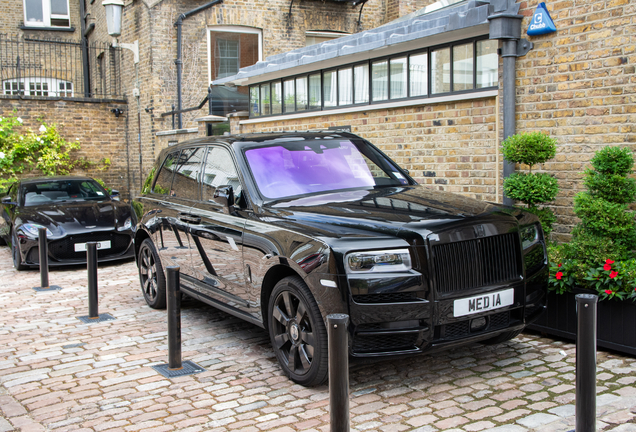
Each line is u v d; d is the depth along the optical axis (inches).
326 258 143.9
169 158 252.8
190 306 257.4
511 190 210.8
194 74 564.1
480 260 150.6
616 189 188.9
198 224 204.1
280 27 590.2
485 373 163.9
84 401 154.3
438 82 275.7
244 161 192.9
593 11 209.6
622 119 204.4
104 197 405.7
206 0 560.7
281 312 164.6
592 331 113.3
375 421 135.9
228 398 153.6
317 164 197.5
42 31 737.6
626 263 176.1
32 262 343.6
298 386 160.9
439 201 171.6
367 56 311.3
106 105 602.5
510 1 229.6
